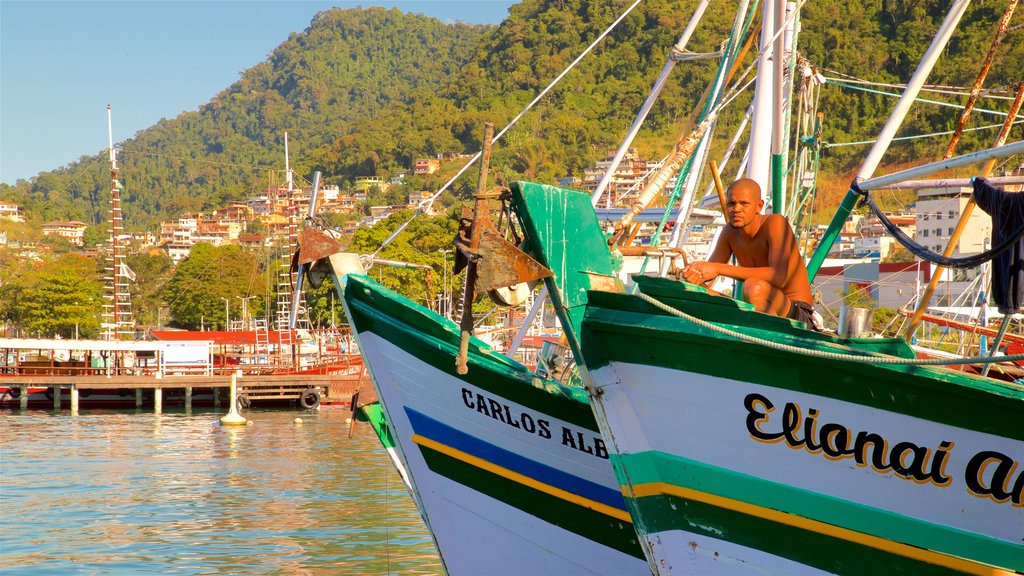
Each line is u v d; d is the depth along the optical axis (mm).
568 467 8289
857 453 6645
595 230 7473
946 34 10312
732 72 13719
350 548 15961
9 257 168375
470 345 8328
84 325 110375
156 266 170500
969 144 99750
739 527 7031
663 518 7230
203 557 15406
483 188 7168
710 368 6844
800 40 151375
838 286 57594
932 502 6566
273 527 18047
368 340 9008
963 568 6562
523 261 7004
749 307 6688
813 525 6832
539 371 10516
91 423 45875
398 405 9016
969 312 20875
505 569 8812
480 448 8648
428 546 16109
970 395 6254
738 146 125375
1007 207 7145
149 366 64812
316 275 9312
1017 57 97000
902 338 6516
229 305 144000
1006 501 6414
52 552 16016
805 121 19156
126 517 19516
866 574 6801
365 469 27188
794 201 17938
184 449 33344
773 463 6844
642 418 7176
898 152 110625
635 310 7055
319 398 56094
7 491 23391
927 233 40688
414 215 12039
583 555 8445
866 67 149375
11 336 124812
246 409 55438
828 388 6574
